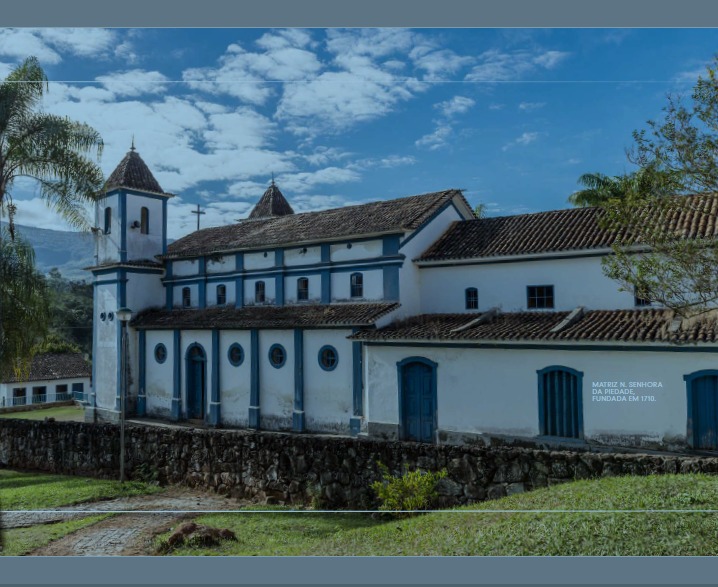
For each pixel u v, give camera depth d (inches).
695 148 414.3
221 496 533.3
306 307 912.3
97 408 1129.4
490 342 667.4
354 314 815.7
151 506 500.4
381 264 835.4
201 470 554.9
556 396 631.8
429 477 448.1
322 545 384.8
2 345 776.9
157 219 1160.2
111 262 1120.2
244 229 1097.4
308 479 497.0
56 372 1555.1
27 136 679.1
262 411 911.0
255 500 515.5
